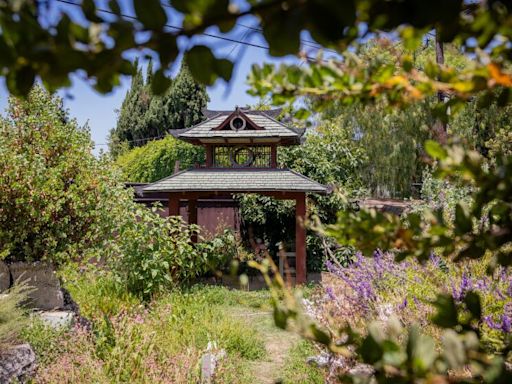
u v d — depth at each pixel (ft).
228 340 19.33
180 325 20.80
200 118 89.92
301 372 15.76
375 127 52.49
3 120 19.13
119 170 22.45
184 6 1.36
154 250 26.53
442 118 2.62
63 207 19.24
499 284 8.91
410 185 53.93
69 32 1.34
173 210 36.55
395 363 1.67
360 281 13.07
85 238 19.79
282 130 36.86
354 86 2.47
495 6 1.63
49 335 15.89
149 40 1.40
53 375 13.73
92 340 17.12
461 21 1.73
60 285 19.26
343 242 3.08
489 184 2.32
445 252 2.59
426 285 10.93
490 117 32.40
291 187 35.19
